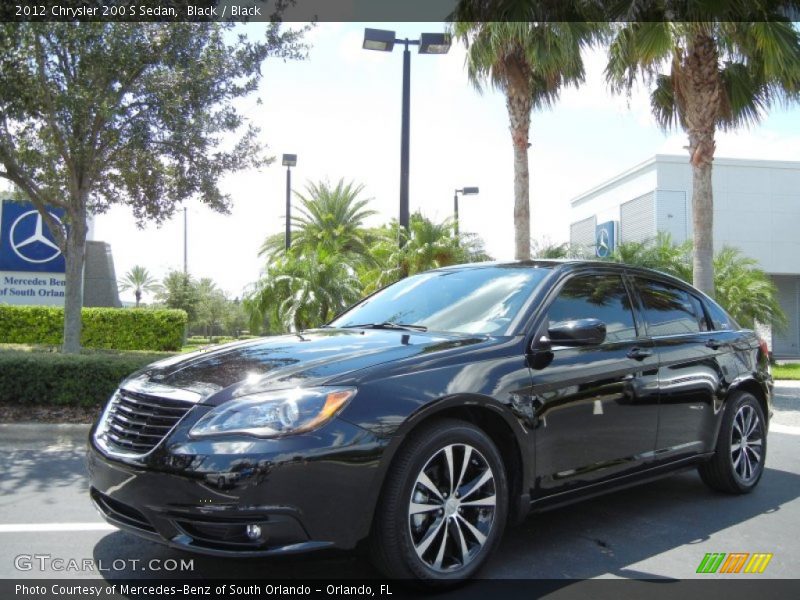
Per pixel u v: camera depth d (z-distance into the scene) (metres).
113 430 3.45
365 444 3.08
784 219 31.55
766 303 18.16
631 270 4.93
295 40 11.12
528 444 3.68
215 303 45.38
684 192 30.52
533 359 3.83
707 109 12.73
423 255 17.17
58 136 9.98
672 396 4.63
